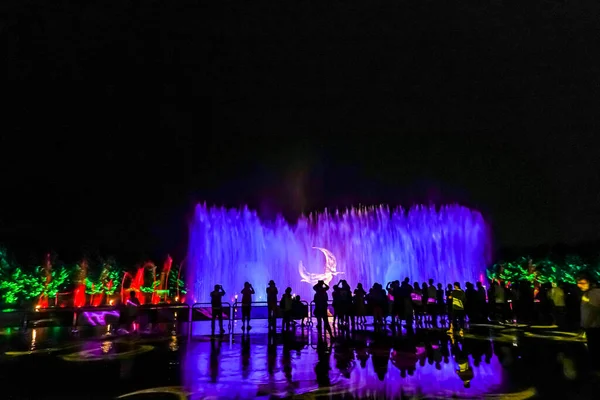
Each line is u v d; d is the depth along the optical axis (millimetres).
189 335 17969
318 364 11320
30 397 8273
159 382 9406
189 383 9289
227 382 9359
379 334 17891
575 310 20078
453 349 13586
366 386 8938
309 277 47469
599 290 9406
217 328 20844
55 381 9523
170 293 55750
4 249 33719
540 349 13328
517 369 10414
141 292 52188
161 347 14445
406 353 12953
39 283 35594
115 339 16656
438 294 21656
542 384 8906
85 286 44375
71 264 43406
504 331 18391
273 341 15914
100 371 10531
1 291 32000
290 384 9156
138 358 12305
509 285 23906
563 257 48906
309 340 16156
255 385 9086
